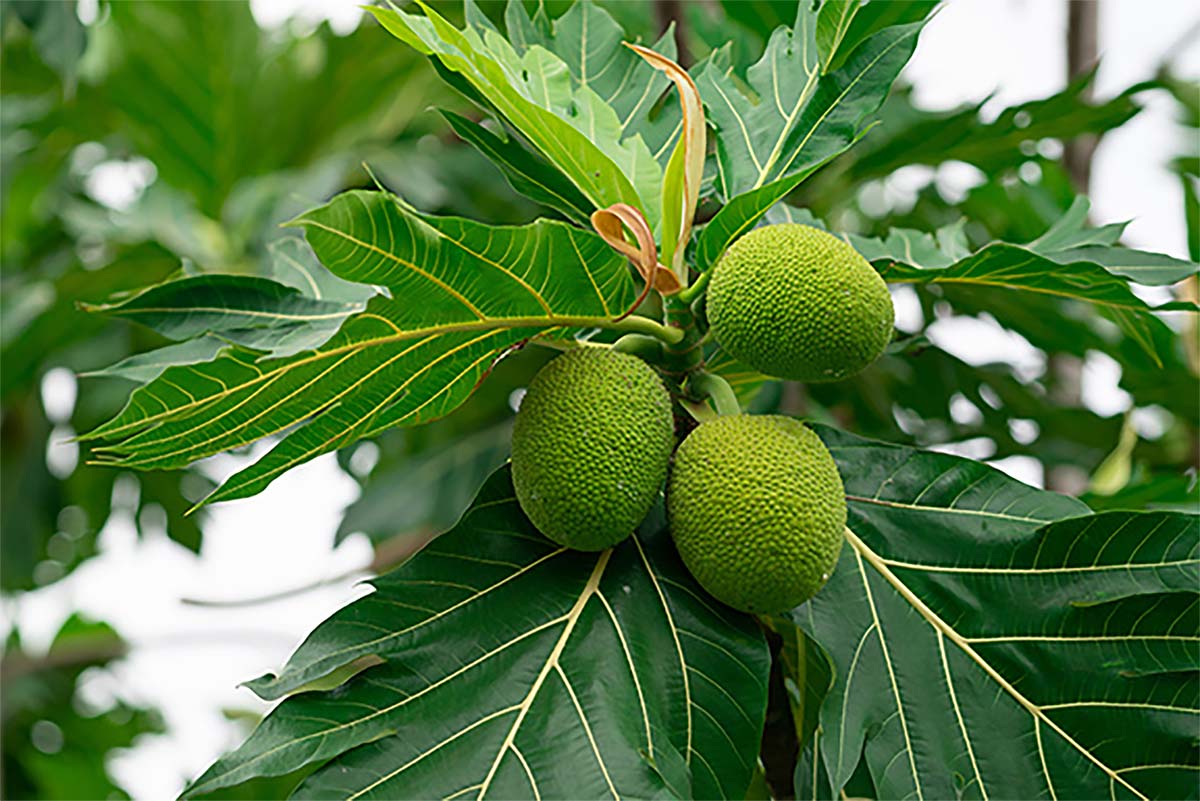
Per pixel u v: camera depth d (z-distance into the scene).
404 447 2.99
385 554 2.85
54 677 3.89
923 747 1.54
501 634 1.51
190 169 3.29
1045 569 1.60
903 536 1.62
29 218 3.37
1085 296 1.71
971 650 1.58
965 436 2.53
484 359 1.58
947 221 2.75
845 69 1.69
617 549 1.57
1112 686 1.56
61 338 3.09
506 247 1.47
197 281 1.53
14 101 3.20
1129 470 2.54
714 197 1.80
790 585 1.49
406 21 1.57
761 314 1.49
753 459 1.48
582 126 1.68
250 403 1.49
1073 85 2.22
